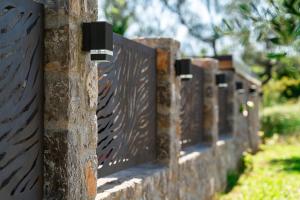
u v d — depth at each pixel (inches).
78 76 89.5
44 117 86.7
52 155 86.2
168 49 159.3
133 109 138.8
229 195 234.5
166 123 157.5
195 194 190.5
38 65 85.6
